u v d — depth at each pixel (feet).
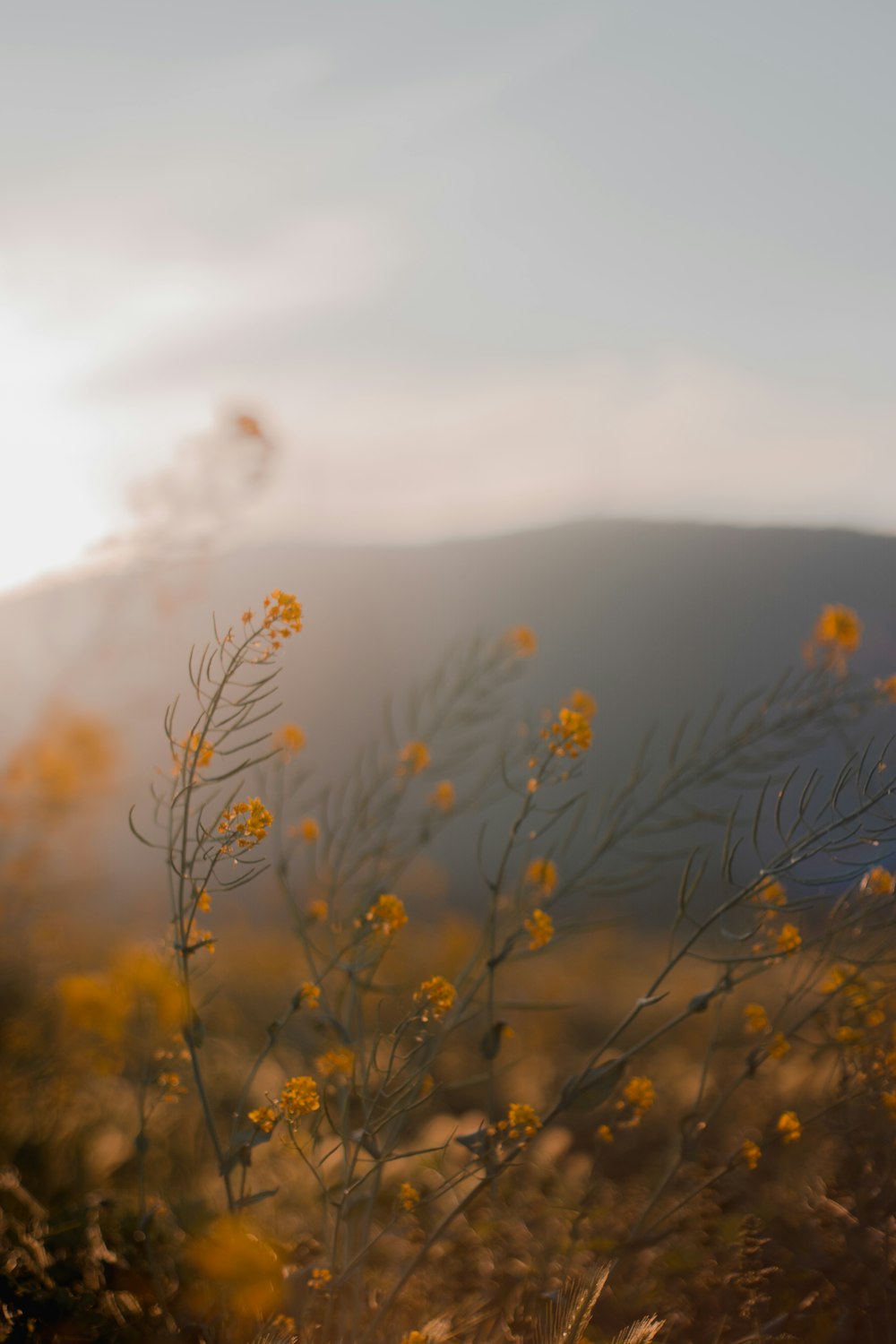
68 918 11.84
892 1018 10.43
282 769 10.50
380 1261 10.19
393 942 9.96
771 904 9.21
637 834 10.21
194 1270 8.44
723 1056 13.64
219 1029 15.37
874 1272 9.63
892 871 10.00
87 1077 11.45
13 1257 8.80
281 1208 10.46
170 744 8.12
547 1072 16.42
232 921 22.13
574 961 23.16
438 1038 8.94
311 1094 8.35
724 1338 9.52
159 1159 10.66
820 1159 11.19
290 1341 7.82
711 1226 10.57
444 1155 11.81
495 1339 9.06
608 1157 13.04
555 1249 10.39
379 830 11.18
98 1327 8.39
